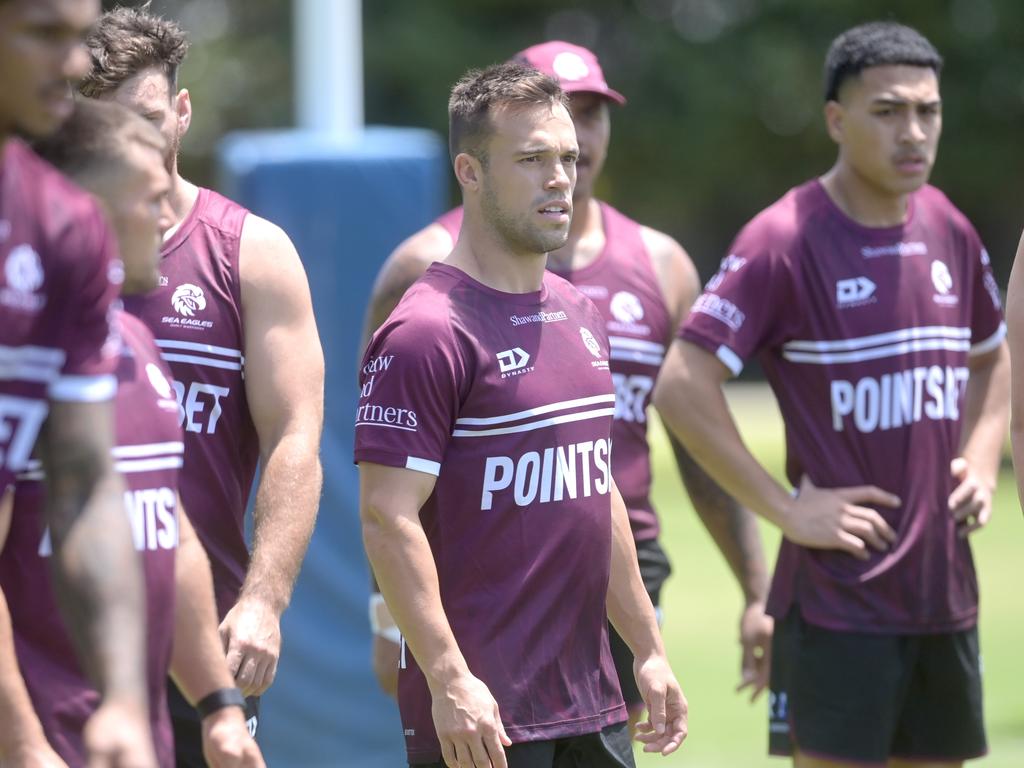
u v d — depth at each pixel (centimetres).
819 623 1702
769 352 1773
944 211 1792
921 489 1703
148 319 1366
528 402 1332
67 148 1051
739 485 1731
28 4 884
